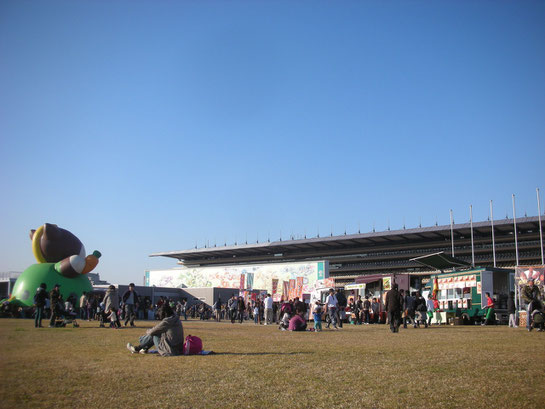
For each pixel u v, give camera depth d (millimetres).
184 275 100750
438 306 40844
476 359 12188
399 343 17344
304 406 7480
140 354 13469
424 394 8195
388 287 44812
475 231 97562
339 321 32156
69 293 40344
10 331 8164
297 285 58656
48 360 10961
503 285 38656
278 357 12898
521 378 9508
